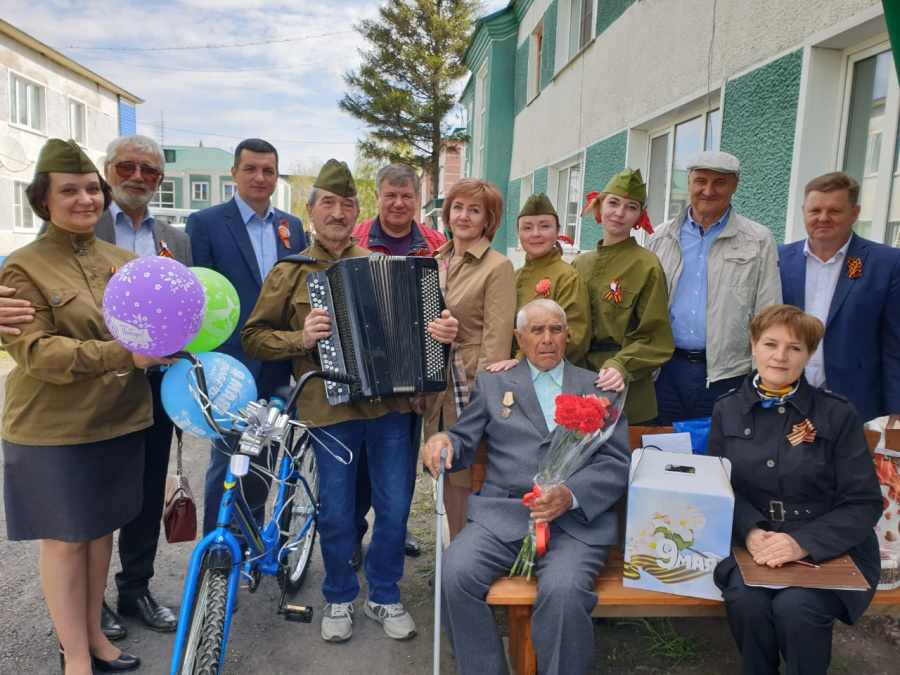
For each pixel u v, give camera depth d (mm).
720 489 2289
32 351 2070
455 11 21797
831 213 2906
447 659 2688
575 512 2514
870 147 3711
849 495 2320
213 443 2463
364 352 2582
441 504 2488
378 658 2697
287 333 2746
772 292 3021
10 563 3426
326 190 2756
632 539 2357
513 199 13461
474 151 16672
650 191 6867
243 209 3461
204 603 2131
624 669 2643
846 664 2645
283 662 2662
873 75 3688
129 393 2398
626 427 2740
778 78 4215
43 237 2314
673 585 2342
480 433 2770
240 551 2279
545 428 2711
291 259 2836
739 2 4695
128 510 2461
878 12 3324
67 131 17906
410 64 21547
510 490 2660
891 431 2814
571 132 9156
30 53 16219
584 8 8922
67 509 2238
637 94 6711
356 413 2705
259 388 3305
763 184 4398
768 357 2424
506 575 2490
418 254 3531
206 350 2623
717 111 5285
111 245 2523
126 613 2908
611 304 3080
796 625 2123
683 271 3199
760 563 2250
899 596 2414
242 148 3391
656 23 6215
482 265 2986
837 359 2994
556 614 2230
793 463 2389
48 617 2938
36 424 2205
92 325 2264
